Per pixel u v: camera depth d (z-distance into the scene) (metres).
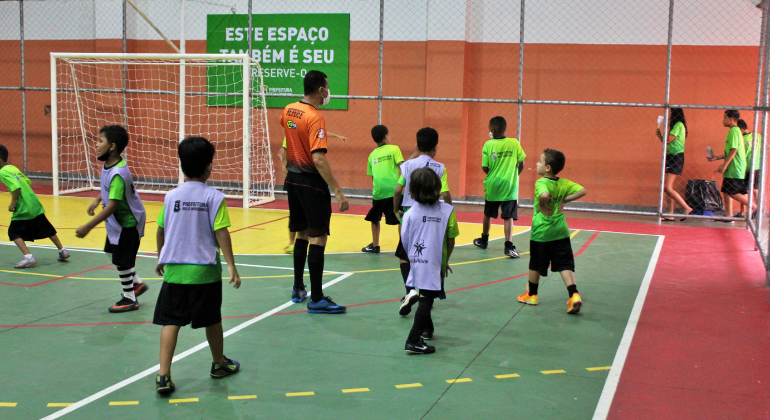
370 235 9.88
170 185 15.91
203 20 15.23
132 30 15.54
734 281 7.13
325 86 5.79
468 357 4.67
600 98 13.33
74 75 15.65
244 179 12.65
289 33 14.77
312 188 5.69
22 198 7.30
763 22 10.51
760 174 8.69
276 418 3.63
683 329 5.38
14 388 4.01
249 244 9.04
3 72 16.66
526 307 6.05
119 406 3.76
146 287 6.06
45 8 16.14
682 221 11.93
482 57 13.81
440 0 13.61
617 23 13.09
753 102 12.61
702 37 12.71
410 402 3.87
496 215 8.73
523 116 13.75
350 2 14.36
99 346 4.81
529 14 13.49
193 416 3.64
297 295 6.09
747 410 3.78
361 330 5.28
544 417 3.67
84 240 9.02
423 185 4.66
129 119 15.84
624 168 13.32
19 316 5.55
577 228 10.95
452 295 6.48
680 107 11.51
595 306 6.09
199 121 15.55
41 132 16.56
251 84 13.70
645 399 3.93
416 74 14.12
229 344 4.90
